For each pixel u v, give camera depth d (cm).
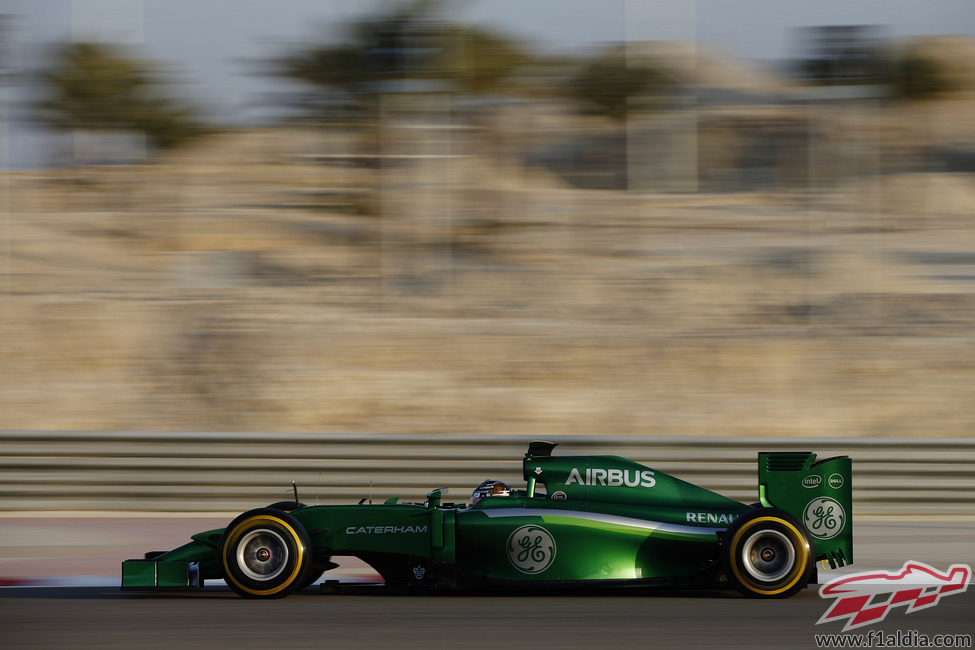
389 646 1620
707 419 3762
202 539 2048
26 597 2025
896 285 5500
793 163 8412
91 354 4159
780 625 1753
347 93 6656
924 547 2583
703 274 5619
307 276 5553
